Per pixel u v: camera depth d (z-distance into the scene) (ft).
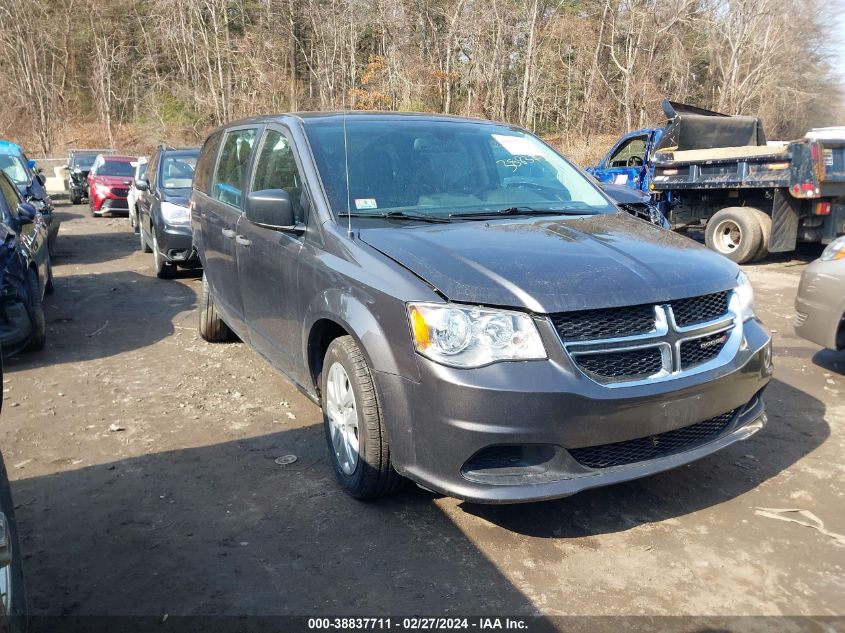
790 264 36.91
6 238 19.27
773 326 23.81
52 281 29.35
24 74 132.87
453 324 9.68
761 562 10.31
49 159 111.45
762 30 99.19
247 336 16.75
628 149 46.42
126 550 10.71
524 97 102.83
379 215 12.58
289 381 14.56
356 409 11.27
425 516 11.51
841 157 33.32
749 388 11.29
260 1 127.54
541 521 11.37
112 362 20.07
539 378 9.49
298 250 12.96
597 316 9.91
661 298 10.21
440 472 9.97
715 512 11.66
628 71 90.89
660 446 10.61
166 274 32.45
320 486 12.59
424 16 111.45
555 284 9.93
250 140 16.83
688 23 96.27
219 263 18.02
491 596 9.55
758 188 36.17
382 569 10.15
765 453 13.83
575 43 101.81
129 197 50.67
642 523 11.32
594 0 104.42
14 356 20.67
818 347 21.15
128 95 146.41
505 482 9.71
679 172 39.32
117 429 15.23
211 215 18.48
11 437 14.92
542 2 106.52
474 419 9.53
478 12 104.73
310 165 13.37
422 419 10.00
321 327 12.45
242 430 15.17
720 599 9.50
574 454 9.92
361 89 112.16
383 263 10.87
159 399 17.06
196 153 35.55
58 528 11.37
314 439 14.66
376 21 113.19
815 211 34.17
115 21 148.05
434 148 14.48
